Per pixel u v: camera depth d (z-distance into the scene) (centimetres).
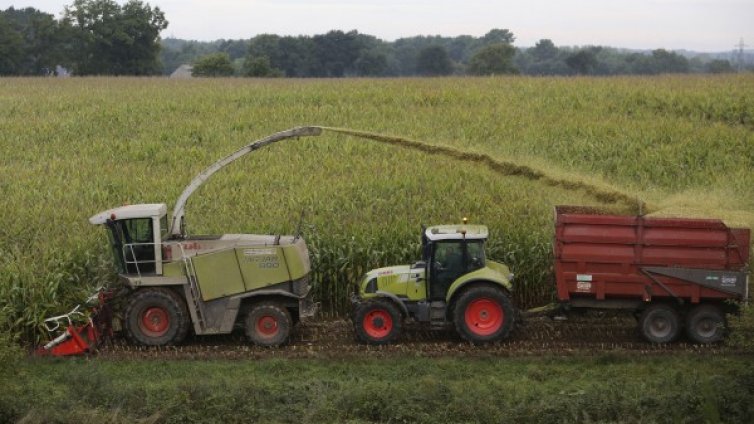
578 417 1054
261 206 2056
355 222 1817
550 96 3641
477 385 1182
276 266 1417
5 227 1883
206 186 2305
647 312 1389
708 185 2347
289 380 1238
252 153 2741
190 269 1408
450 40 16425
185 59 15250
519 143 2755
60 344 1378
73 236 1744
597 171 2442
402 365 1293
